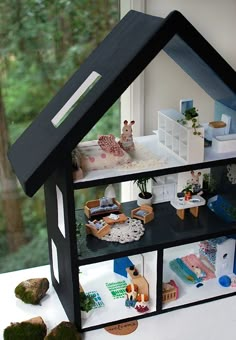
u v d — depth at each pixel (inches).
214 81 50.2
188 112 51.1
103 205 57.1
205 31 62.5
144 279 56.7
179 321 55.0
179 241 53.6
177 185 59.2
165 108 64.4
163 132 55.2
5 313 56.3
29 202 70.5
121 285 59.5
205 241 61.3
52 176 51.7
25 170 46.3
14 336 50.8
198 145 50.4
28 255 72.9
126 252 51.9
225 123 54.8
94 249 52.2
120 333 53.3
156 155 52.7
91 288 59.0
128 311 55.6
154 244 52.8
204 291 58.6
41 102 65.5
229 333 53.2
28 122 66.1
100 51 53.2
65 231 50.3
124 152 50.9
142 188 59.8
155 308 55.7
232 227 55.7
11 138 66.1
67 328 51.2
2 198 69.1
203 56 45.9
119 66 44.9
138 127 64.0
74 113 46.3
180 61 51.9
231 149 53.3
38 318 53.3
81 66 55.5
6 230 71.2
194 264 62.4
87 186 47.9
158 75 62.3
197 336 52.7
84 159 49.3
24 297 57.1
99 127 66.6
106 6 62.6
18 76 63.2
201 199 57.1
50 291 59.9
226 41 64.0
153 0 59.0
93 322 54.1
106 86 44.0
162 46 44.1
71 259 50.4
